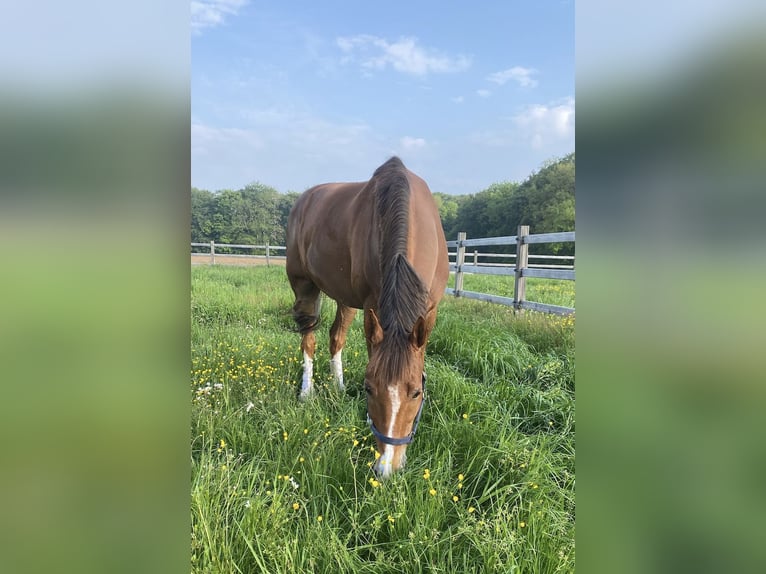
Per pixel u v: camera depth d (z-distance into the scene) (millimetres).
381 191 2701
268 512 1769
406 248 2391
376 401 1986
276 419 2633
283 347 4305
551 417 2805
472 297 7461
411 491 1956
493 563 1596
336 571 1604
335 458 2215
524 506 1913
